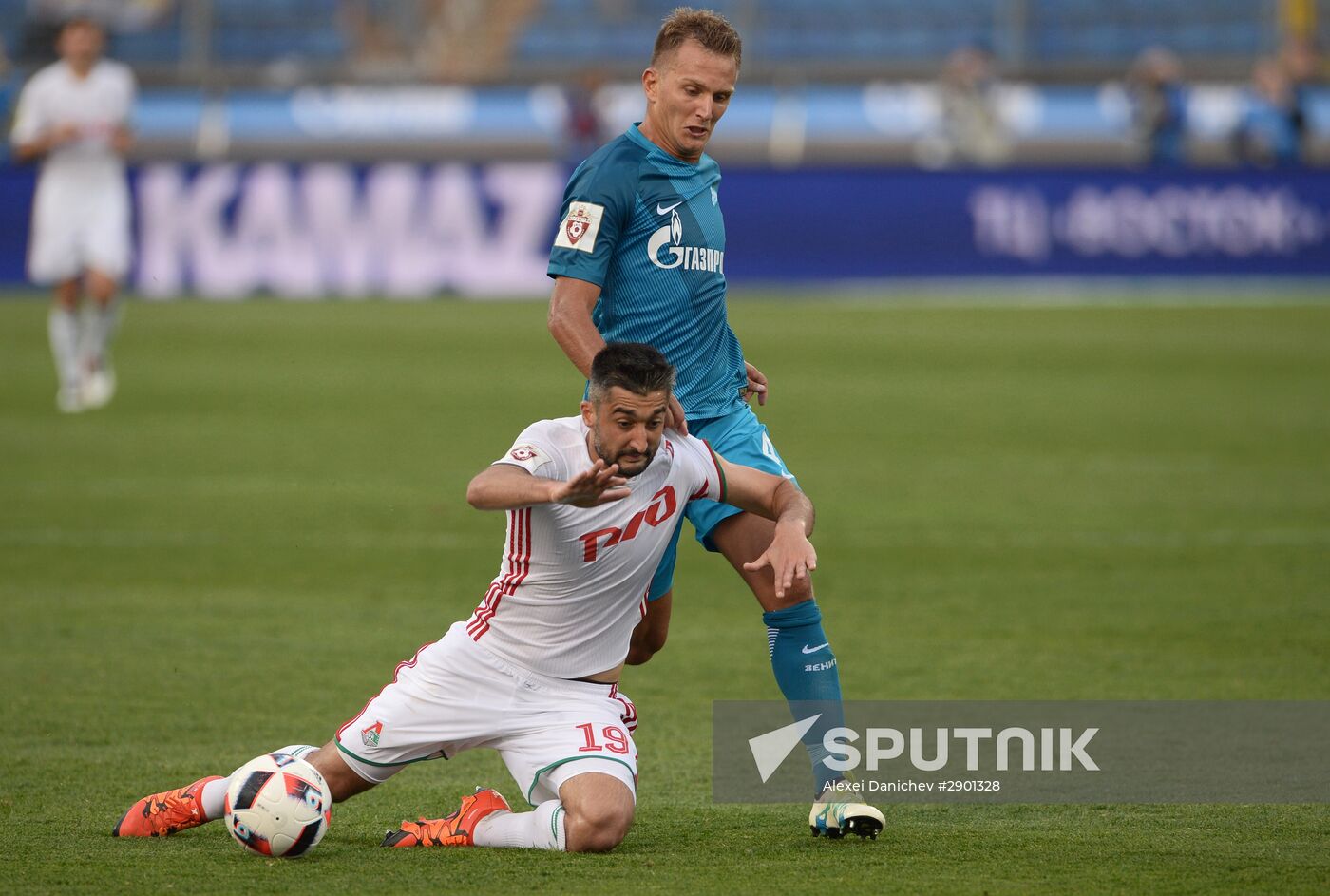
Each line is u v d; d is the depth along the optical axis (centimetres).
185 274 7550
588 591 1528
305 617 2578
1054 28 9950
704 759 1880
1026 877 1437
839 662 2309
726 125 9256
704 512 1727
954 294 7519
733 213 7581
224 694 2138
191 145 9244
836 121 9219
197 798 1530
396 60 10169
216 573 2884
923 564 2969
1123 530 3259
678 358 1780
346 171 7500
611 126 9281
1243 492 3653
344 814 1662
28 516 3362
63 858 1480
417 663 1557
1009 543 3148
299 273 7544
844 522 3353
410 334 6550
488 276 7481
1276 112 8338
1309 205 7556
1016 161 9012
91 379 4972
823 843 1559
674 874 1443
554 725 1533
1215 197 7562
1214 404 4956
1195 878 1432
